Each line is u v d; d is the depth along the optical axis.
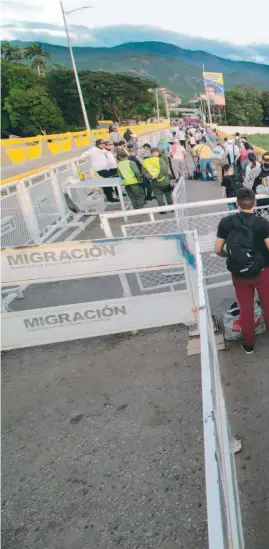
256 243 3.10
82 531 2.18
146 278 5.21
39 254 3.56
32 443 2.85
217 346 3.61
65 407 3.17
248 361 3.39
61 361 3.81
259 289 3.30
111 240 3.52
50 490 2.46
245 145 10.08
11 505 2.39
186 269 3.68
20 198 6.56
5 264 3.60
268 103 121.62
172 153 12.34
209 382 1.54
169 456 2.58
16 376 3.66
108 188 10.30
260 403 2.91
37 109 60.84
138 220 8.54
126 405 3.10
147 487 2.38
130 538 2.10
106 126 76.06
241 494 2.24
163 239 3.52
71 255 3.56
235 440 2.60
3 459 2.73
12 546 2.15
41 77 70.06
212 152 13.04
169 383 3.28
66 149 22.83
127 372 3.51
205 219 4.74
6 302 4.94
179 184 6.19
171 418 2.90
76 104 70.31
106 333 3.93
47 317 3.84
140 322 3.91
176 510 2.22
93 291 5.13
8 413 3.19
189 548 2.01
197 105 123.38
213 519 1.04
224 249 3.58
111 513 2.26
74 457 2.68
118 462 2.59
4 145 17.39
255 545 1.97
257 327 3.71
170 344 3.83
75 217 9.12
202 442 2.65
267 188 5.36
